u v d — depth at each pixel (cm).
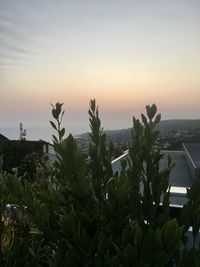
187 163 1702
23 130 2081
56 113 226
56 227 212
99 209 211
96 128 248
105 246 180
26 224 320
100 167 222
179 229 167
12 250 204
